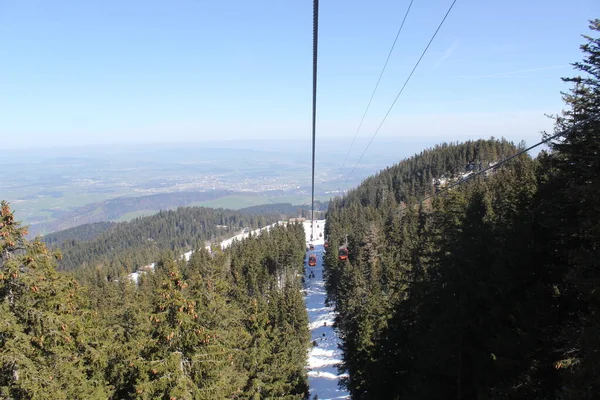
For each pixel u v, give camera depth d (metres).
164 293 13.22
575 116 11.05
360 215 99.75
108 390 16.44
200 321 13.77
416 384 16.53
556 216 11.43
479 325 13.86
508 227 14.12
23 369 11.24
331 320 57.97
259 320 25.75
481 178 52.94
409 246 40.22
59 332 11.98
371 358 23.95
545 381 11.03
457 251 15.30
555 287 11.34
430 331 16.33
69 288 14.46
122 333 22.58
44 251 12.27
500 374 12.64
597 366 7.91
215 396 13.52
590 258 8.95
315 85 10.55
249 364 24.03
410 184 128.12
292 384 28.61
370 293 28.77
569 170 11.10
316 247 119.75
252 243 83.94
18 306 11.59
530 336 11.16
